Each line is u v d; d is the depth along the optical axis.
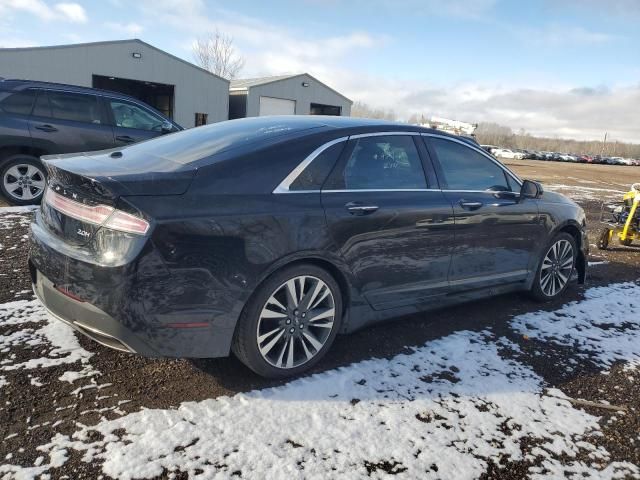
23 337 3.19
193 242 2.51
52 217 2.79
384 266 3.30
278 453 2.31
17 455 2.17
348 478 2.19
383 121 3.65
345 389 2.90
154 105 30.73
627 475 2.38
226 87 28.33
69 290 2.58
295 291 2.92
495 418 2.74
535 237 4.36
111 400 2.62
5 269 4.43
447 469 2.31
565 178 24.86
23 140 6.91
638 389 3.20
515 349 3.62
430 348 3.51
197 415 2.54
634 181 27.31
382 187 3.35
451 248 3.69
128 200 2.42
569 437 2.63
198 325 2.58
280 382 2.92
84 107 7.34
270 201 2.79
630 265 6.62
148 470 2.14
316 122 3.44
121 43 24.33
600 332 4.07
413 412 2.72
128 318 2.43
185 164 2.76
